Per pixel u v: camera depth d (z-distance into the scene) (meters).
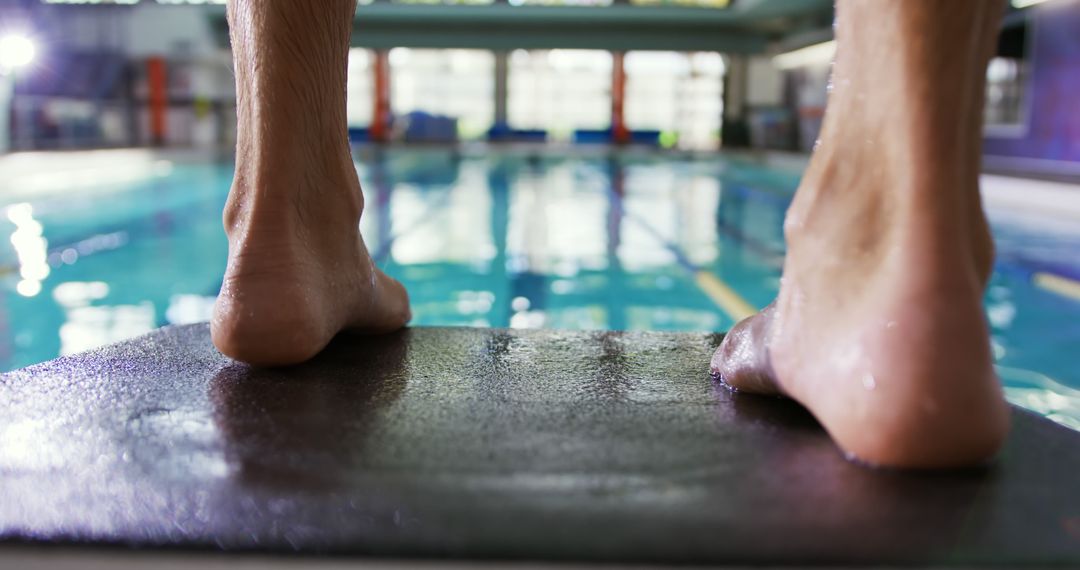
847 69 0.63
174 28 13.54
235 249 0.80
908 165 0.58
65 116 10.50
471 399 0.76
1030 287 3.48
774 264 4.10
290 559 0.47
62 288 3.30
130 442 0.62
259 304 0.79
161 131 13.71
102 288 3.31
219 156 11.15
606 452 0.62
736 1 12.45
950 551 0.47
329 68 0.82
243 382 0.80
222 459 0.59
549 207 6.36
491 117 18.58
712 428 0.68
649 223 5.53
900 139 0.59
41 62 11.23
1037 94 6.57
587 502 0.53
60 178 7.52
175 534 0.48
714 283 3.64
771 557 0.46
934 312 0.56
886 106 0.60
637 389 0.80
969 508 0.52
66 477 0.56
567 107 18.53
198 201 6.25
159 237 4.60
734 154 14.66
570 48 12.30
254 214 0.80
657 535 0.48
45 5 11.66
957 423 0.55
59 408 0.71
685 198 7.18
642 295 3.39
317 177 0.84
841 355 0.60
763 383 0.76
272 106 0.78
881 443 0.57
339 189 0.87
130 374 0.83
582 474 0.57
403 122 17.25
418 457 0.60
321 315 0.83
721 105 17.80
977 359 0.56
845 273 0.63
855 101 0.63
